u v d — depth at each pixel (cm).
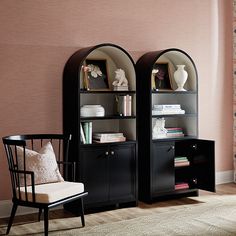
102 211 448
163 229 384
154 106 496
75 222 408
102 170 445
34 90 445
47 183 388
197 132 513
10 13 429
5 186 433
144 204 478
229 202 482
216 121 586
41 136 418
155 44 527
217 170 590
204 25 568
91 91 440
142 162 486
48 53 452
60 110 461
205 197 507
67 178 443
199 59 566
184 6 550
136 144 468
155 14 526
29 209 443
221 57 585
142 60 494
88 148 435
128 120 481
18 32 434
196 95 512
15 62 434
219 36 582
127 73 481
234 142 601
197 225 396
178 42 546
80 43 471
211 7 573
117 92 456
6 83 430
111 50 472
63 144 450
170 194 489
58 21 457
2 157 430
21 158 382
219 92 587
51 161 394
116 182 455
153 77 511
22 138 406
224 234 369
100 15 484
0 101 427
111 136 458
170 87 527
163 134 500
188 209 453
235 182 594
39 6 445
